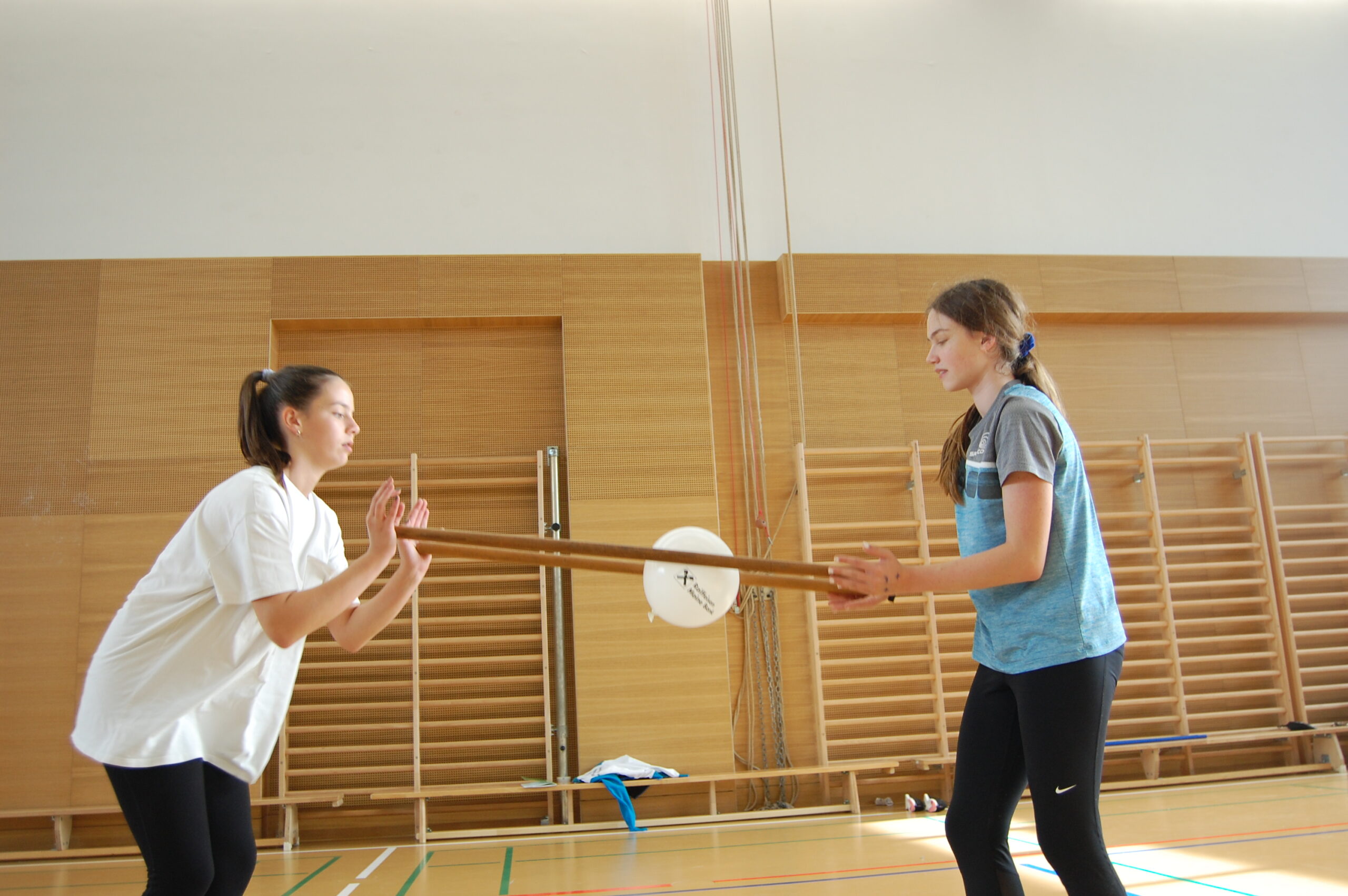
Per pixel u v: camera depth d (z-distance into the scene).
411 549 1.63
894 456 5.36
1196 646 5.44
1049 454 1.41
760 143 5.70
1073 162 6.01
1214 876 2.76
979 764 1.49
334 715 4.66
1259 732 5.13
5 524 4.68
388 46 5.55
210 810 1.51
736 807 4.77
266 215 5.26
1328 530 5.71
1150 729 5.29
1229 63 6.36
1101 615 1.41
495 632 4.86
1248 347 5.91
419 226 5.34
